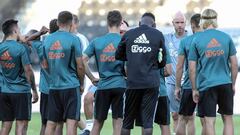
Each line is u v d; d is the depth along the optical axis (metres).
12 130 34.12
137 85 22.58
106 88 24.66
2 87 24.50
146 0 75.94
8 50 23.95
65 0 78.38
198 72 23.09
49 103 23.77
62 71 23.33
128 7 76.19
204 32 22.94
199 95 23.09
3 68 24.28
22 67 24.31
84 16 75.56
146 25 22.89
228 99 22.88
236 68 22.89
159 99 24.42
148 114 22.73
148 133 22.58
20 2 79.25
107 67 24.64
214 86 22.69
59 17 23.53
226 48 22.73
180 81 25.67
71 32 24.73
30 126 37.34
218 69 22.80
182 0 74.19
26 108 24.50
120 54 23.11
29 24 75.62
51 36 23.55
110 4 76.56
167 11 73.25
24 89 24.41
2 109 24.67
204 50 22.75
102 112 24.89
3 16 77.69
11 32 24.11
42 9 78.31
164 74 24.38
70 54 23.28
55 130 23.98
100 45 24.55
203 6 72.81
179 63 25.45
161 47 22.70
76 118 23.39
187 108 25.75
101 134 33.34
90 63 50.16
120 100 24.83
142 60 22.59
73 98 23.36
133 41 22.69
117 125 24.95
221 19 66.19
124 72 24.72
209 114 22.86
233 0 69.50
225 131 22.98
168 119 24.59
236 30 49.12
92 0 77.38
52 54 23.39
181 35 28.41
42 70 25.56
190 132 26.62
